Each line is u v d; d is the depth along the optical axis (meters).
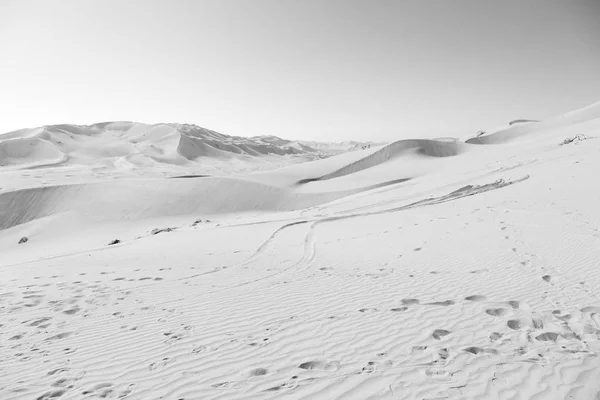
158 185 54.12
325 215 21.73
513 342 4.66
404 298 6.48
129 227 41.81
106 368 4.19
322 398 3.47
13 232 43.50
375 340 4.81
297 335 5.04
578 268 7.76
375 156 81.50
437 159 74.19
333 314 5.82
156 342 4.88
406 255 9.99
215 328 5.34
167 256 11.52
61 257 12.37
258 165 168.25
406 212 18.81
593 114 102.12
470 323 5.30
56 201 49.78
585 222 11.83
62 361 4.38
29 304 6.57
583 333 4.85
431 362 4.17
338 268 9.05
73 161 124.88
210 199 50.97
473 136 126.38
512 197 17.86
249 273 8.80
